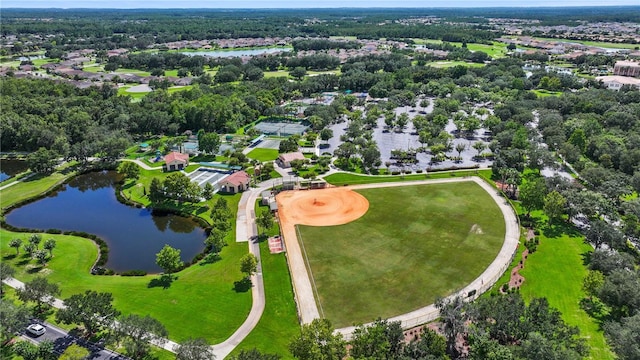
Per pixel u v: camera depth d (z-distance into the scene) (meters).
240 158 160.25
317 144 185.50
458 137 194.88
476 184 140.50
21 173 158.88
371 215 119.81
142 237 115.12
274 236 110.31
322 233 110.81
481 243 104.81
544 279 90.88
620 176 130.88
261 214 121.44
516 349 64.38
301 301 84.94
